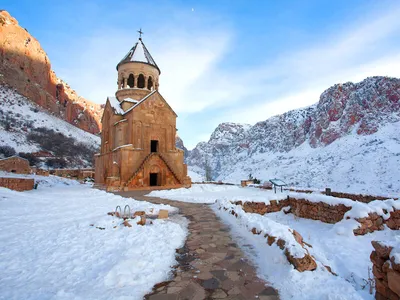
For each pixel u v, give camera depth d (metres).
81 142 100.19
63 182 34.50
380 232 7.43
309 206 9.88
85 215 9.51
